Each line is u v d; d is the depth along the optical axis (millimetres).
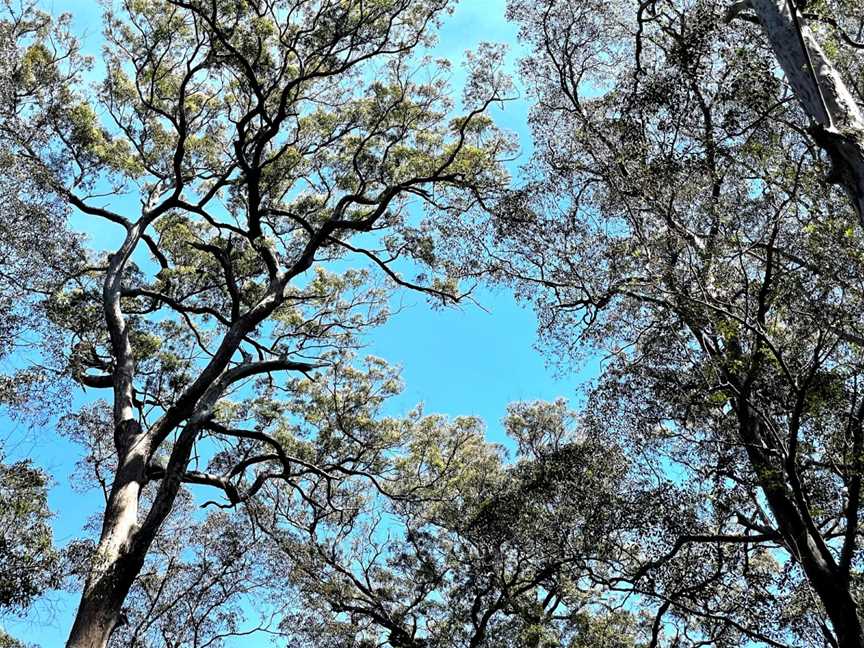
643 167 13047
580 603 20469
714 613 13328
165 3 19266
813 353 11336
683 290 12188
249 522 21500
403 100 20188
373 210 20312
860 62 13117
